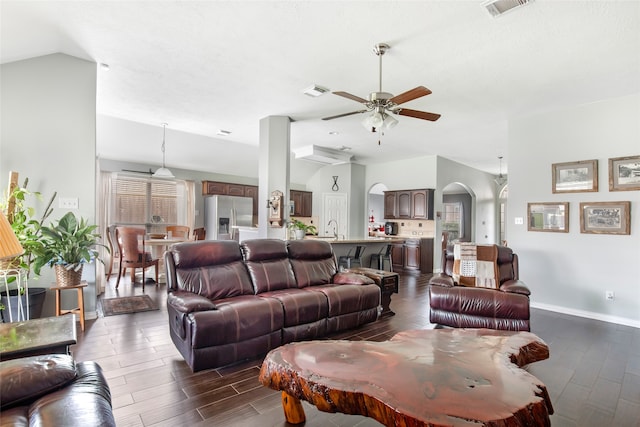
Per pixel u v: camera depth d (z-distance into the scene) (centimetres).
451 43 292
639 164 385
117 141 625
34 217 326
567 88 382
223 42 298
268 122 507
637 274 384
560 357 293
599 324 388
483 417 126
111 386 229
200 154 723
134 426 187
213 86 398
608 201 404
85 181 346
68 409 113
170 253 307
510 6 240
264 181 510
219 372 254
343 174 896
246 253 353
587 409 212
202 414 200
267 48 307
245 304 276
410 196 798
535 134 469
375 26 268
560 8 240
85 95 345
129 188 709
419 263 740
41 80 330
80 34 291
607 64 325
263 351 279
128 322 362
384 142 660
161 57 330
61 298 346
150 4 246
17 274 290
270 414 203
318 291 334
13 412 116
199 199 807
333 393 151
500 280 383
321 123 540
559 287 440
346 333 346
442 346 203
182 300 265
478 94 405
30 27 274
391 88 393
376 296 370
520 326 327
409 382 154
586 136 425
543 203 455
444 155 779
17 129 322
